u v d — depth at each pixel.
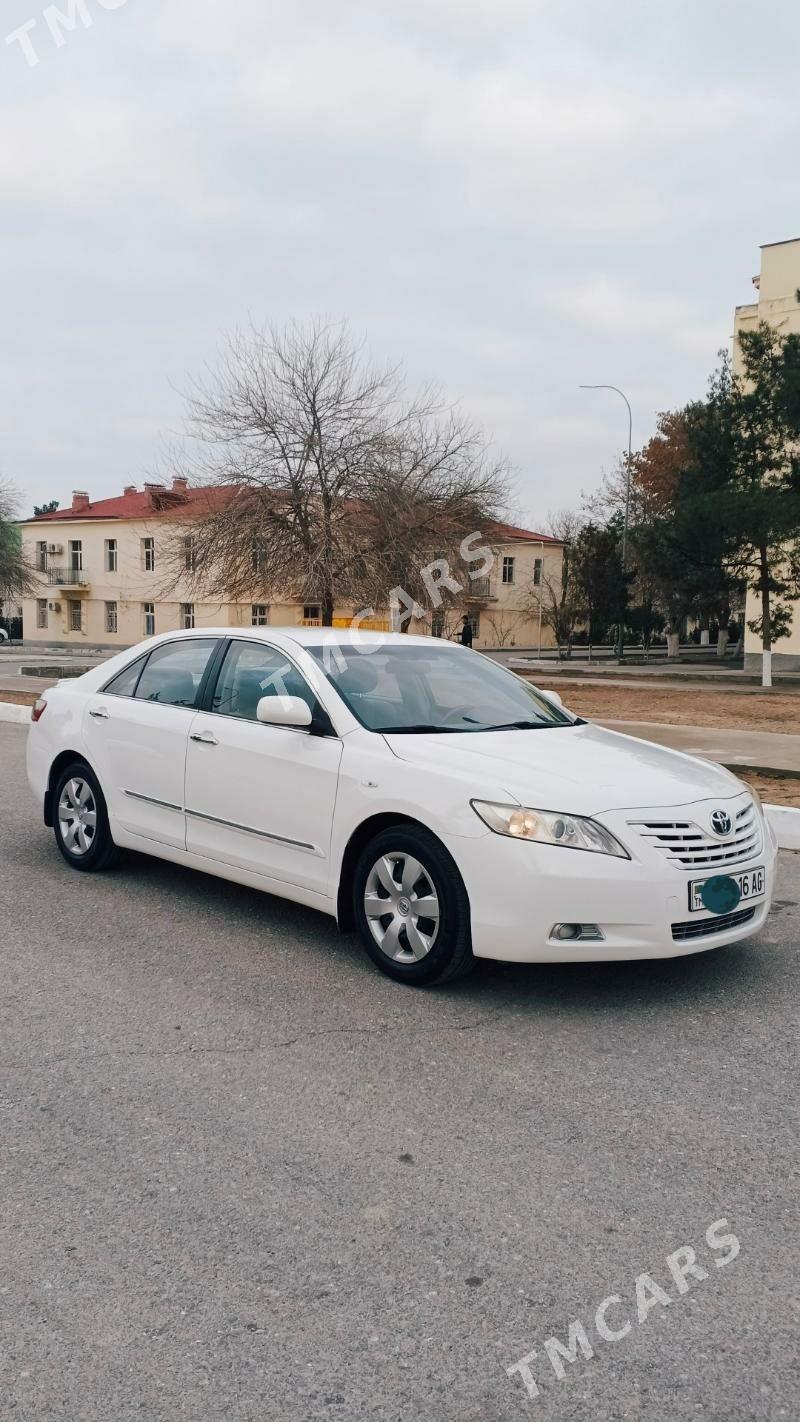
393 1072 3.56
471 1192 2.82
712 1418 2.04
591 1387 2.12
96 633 58.19
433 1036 3.87
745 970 4.70
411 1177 2.89
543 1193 2.82
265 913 5.43
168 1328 2.27
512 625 59.59
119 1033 3.87
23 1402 2.06
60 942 4.93
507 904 4.00
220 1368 2.16
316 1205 2.75
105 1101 3.33
